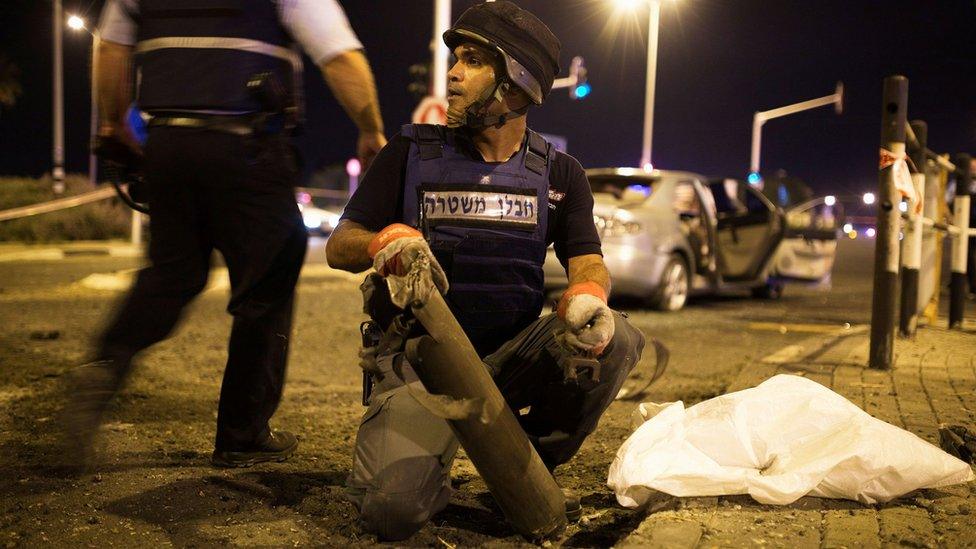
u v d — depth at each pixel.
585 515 2.91
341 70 3.16
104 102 3.23
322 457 3.76
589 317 2.43
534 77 2.73
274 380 3.49
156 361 6.12
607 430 4.30
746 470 2.86
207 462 3.60
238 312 3.30
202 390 5.20
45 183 26.11
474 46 2.71
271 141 3.11
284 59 3.17
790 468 2.87
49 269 14.50
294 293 3.42
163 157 3.05
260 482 3.34
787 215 11.47
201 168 3.04
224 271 12.73
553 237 2.99
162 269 3.15
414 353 2.32
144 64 3.09
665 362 3.45
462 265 2.73
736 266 10.88
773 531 2.63
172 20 3.04
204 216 3.17
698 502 2.83
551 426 2.87
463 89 2.71
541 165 2.85
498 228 2.75
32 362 5.93
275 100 3.08
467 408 2.26
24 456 3.62
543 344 2.76
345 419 4.59
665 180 10.14
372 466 2.55
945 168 7.77
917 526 2.68
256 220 3.13
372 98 3.24
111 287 11.25
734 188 11.50
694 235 10.30
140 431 4.11
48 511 2.98
